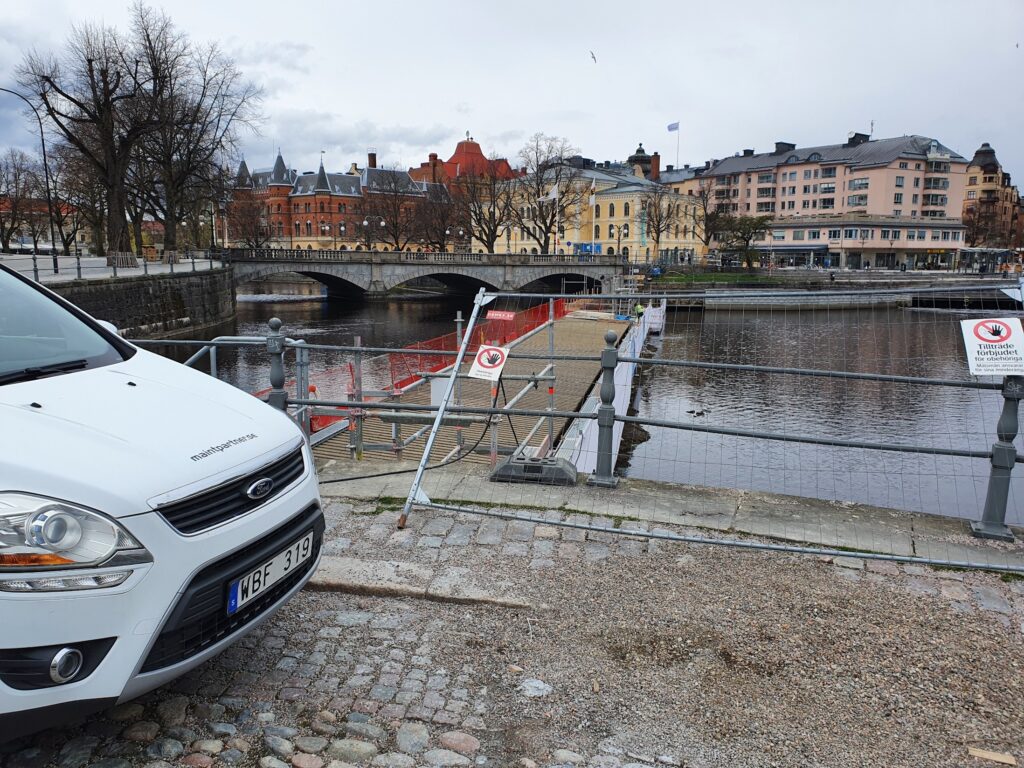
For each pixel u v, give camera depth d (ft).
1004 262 327.67
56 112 136.36
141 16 145.48
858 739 9.27
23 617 7.23
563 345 71.41
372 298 222.07
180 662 8.27
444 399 18.67
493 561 14.29
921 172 339.77
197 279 134.72
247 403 11.12
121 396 9.82
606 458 18.39
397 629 11.89
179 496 8.32
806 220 326.03
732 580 13.57
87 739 8.93
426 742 9.10
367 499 17.75
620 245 312.09
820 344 62.08
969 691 10.28
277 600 9.69
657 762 8.83
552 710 9.81
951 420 59.11
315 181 394.93
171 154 158.30
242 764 8.57
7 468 7.59
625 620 12.13
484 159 419.33
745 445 58.08
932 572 13.99
